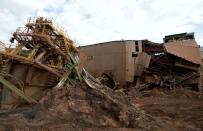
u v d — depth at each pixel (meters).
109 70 37.97
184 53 40.66
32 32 22.88
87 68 40.00
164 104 28.59
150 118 19.17
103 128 15.88
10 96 20.47
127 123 17.25
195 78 40.94
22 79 21.97
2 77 19.48
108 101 19.34
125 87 36.97
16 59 20.67
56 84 23.45
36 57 22.44
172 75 41.41
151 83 39.09
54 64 24.55
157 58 40.94
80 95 20.06
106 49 39.16
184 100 31.36
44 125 15.34
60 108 18.22
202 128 18.45
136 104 28.56
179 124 19.23
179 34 45.53
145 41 40.16
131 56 37.53
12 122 15.40
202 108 25.91
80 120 16.78
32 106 19.34
